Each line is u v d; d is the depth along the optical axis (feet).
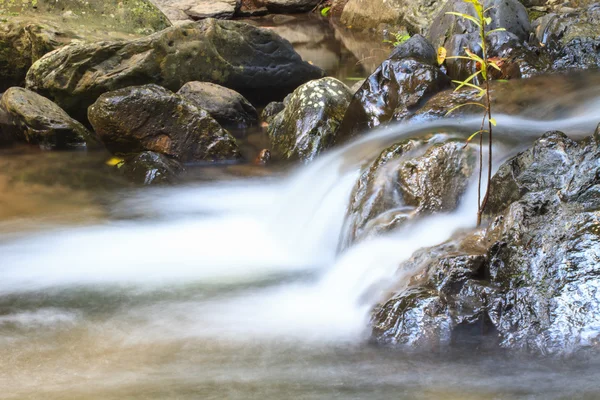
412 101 20.52
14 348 11.28
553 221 10.98
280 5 53.72
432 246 12.23
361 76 32.35
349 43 42.24
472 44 23.95
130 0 33.19
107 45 26.71
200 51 28.12
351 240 14.48
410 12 41.63
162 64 27.25
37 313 12.87
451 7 27.17
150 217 18.84
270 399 9.14
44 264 15.62
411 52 23.85
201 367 10.34
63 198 20.16
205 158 22.74
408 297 10.90
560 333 9.77
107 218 18.78
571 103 19.22
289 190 19.48
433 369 9.77
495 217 12.18
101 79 26.30
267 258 16.01
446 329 10.40
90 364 10.62
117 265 15.57
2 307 13.20
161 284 14.30
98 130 22.82
